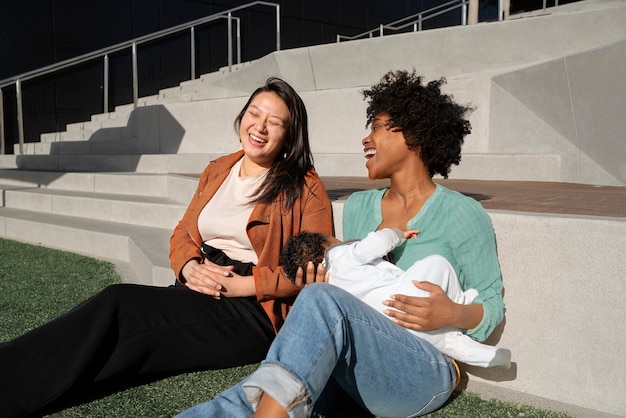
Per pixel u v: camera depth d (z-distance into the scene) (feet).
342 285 6.07
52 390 5.98
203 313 7.00
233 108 27.45
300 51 29.30
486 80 20.57
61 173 23.36
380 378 5.54
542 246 6.66
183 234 8.04
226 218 7.63
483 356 5.75
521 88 19.54
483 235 6.28
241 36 41.75
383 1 49.49
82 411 6.47
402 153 6.53
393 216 6.82
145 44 36.99
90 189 22.22
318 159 22.24
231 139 27.68
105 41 35.63
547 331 6.72
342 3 47.01
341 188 13.56
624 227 6.11
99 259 15.65
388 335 5.48
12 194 22.74
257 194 7.48
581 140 17.61
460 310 5.74
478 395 6.86
